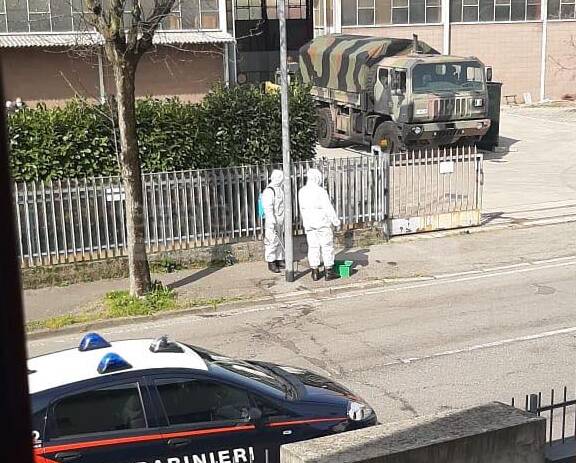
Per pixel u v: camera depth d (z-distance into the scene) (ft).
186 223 46.70
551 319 37.06
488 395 28.66
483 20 119.24
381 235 51.65
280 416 20.57
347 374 31.12
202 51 79.15
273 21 109.60
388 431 16.92
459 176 54.08
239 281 44.21
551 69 126.00
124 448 18.85
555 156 85.61
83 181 44.19
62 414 18.69
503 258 48.03
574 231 53.93
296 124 50.31
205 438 19.56
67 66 74.74
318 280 44.19
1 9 72.74
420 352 33.30
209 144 48.21
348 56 85.20
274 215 45.34
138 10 38.27
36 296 42.45
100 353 20.74
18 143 43.88
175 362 20.22
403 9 111.65
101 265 44.86
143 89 78.84
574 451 18.31
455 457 16.43
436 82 75.56
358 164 50.31
